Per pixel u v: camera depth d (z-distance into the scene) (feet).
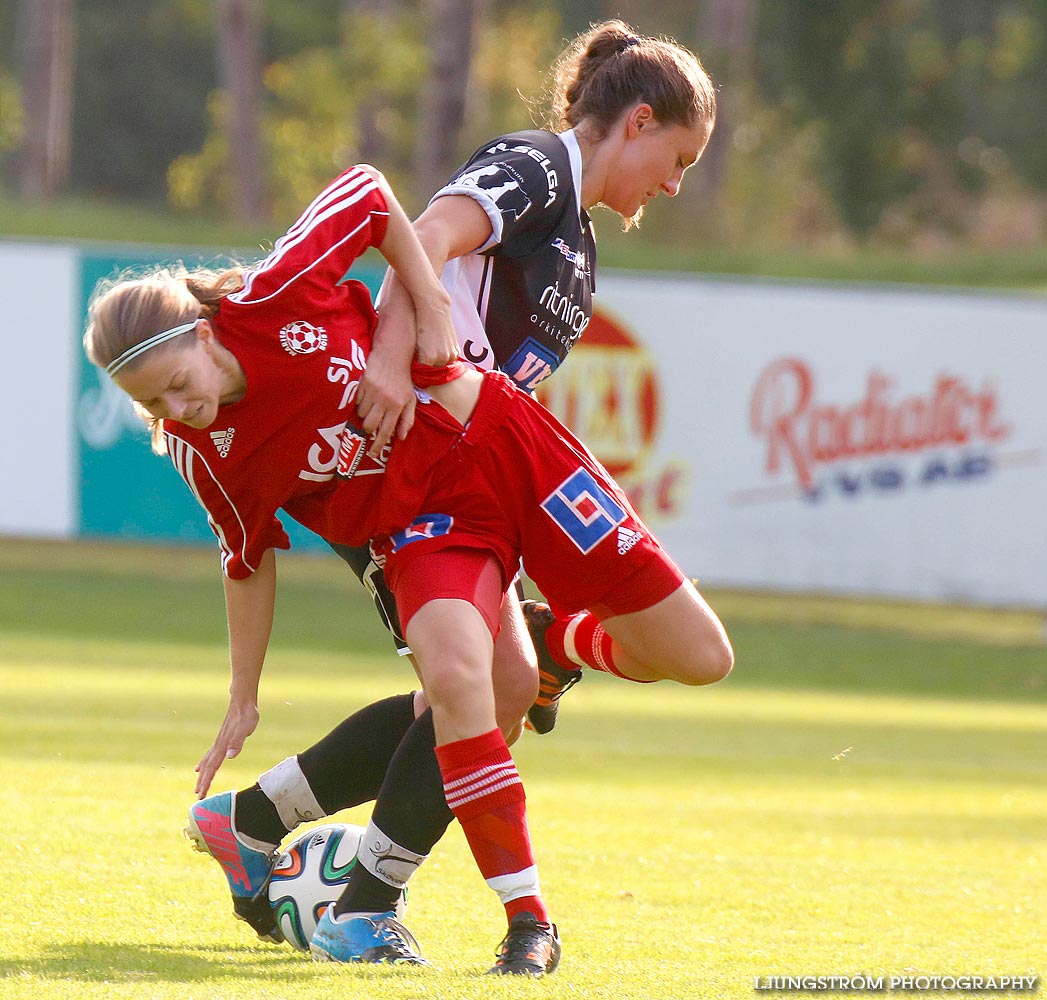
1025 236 430.61
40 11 338.54
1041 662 189.16
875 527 179.83
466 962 36.27
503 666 38.70
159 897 42.24
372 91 382.83
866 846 60.95
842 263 280.92
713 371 179.63
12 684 111.75
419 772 36.63
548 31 424.46
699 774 86.63
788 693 156.87
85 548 241.14
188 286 35.17
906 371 179.01
